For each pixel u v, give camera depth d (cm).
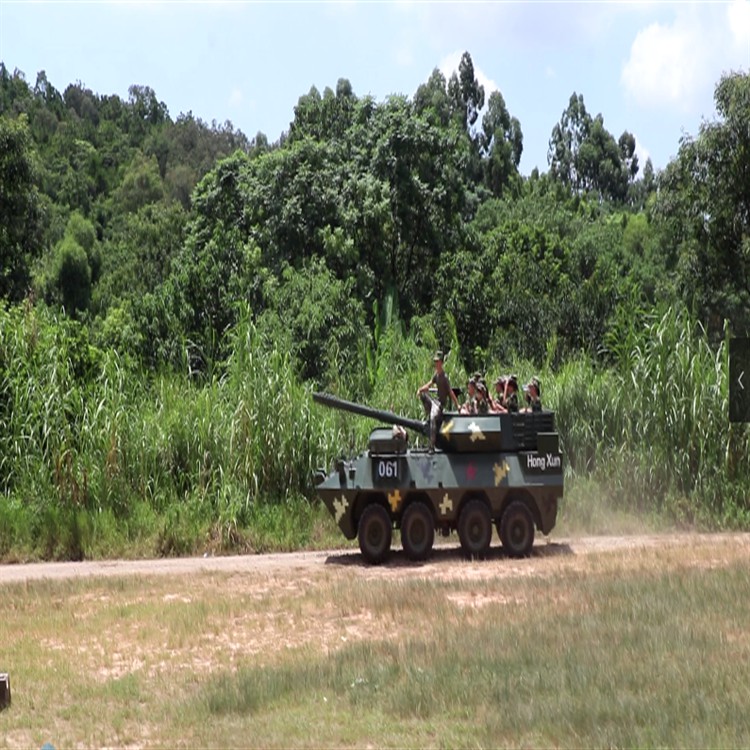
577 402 2627
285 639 1452
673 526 2481
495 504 2094
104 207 12862
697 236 4553
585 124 15775
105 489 2334
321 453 2445
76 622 1560
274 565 2048
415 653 1311
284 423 2438
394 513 2080
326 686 1205
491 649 1318
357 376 2983
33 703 1177
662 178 4609
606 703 1091
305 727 1063
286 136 7069
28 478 2345
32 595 1752
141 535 2283
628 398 2605
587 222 9188
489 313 4962
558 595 1647
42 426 2383
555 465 2112
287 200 5647
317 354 4081
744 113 4362
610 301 4981
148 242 8744
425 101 10631
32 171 4719
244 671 1255
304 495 2434
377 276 5841
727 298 4575
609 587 1670
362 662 1285
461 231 6262
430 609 1560
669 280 5828
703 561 1945
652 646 1325
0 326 2580
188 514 2311
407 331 5469
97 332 5659
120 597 1723
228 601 1652
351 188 5803
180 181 14088
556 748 988
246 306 2816
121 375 2544
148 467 2391
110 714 1132
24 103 16200
